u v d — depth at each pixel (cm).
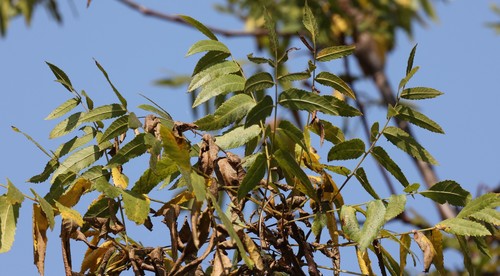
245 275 473
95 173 470
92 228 479
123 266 479
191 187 423
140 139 449
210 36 506
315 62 466
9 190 415
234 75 477
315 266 473
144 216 444
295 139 455
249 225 477
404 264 472
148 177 464
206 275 498
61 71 486
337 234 478
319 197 490
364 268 479
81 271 475
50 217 419
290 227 479
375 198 471
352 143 476
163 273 462
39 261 425
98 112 469
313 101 450
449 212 1004
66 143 488
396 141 473
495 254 867
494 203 459
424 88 468
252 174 447
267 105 445
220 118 457
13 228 414
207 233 431
